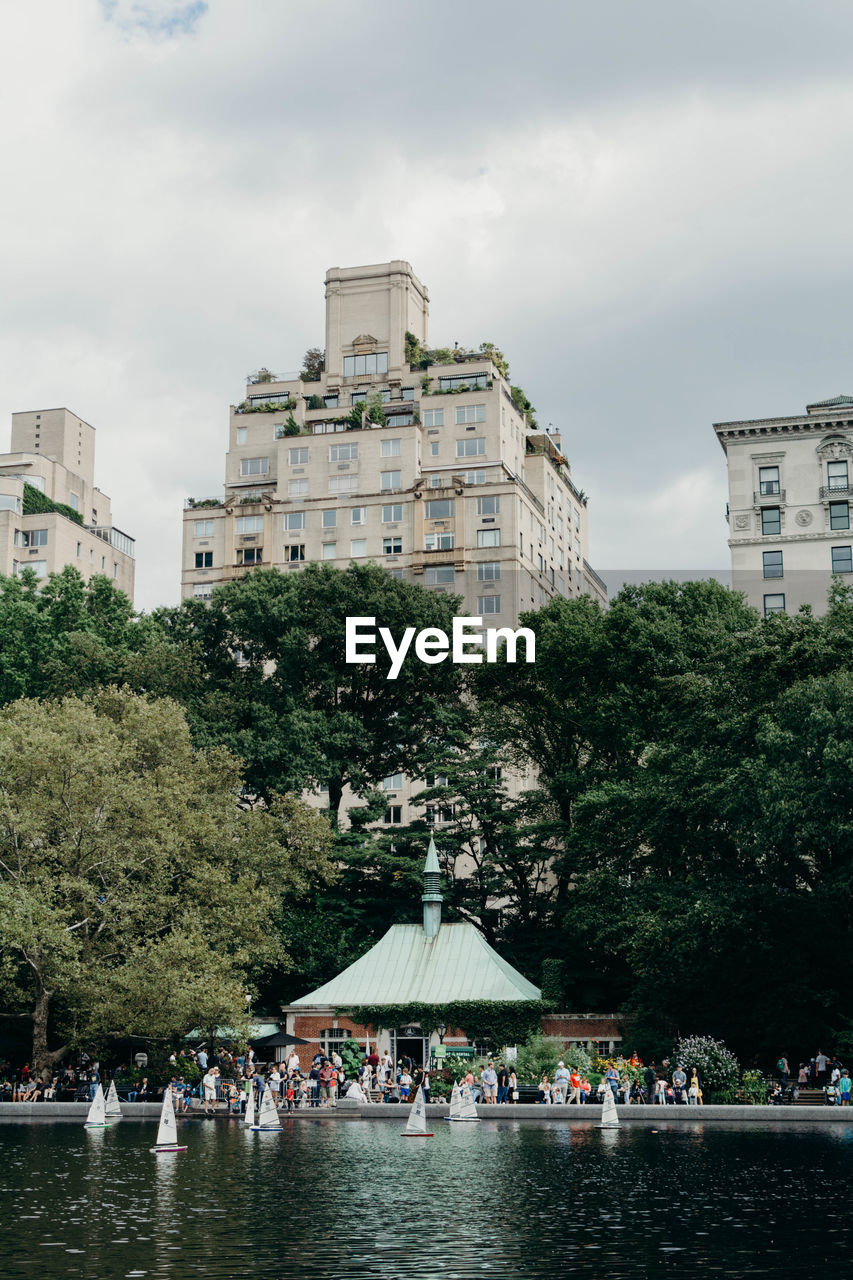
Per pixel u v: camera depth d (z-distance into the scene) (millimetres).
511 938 81812
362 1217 27562
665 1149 41469
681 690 71625
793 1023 61469
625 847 71562
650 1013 66000
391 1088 62312
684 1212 28156
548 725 86812
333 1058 64438
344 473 139125
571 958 75438
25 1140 46156
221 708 82688
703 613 84375
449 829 87125
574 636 83000
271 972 76625
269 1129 50562
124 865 62938
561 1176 34531
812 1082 60188
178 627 91625
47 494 176500
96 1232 25734
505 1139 45594
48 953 60344
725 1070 59406
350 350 150000
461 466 138875
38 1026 63375
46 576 162375
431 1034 68000
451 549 132875
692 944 60844
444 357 149000
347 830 84312
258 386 152000
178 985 59062
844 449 115562
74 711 66062
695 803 64438
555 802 83750
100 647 86688
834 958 62875
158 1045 64250
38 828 61719
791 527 115812
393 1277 21172
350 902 80375
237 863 70875
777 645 65500
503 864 81750
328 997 70125
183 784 68062
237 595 88312
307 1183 33188
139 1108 58500
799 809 55812
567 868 76875
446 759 84312
